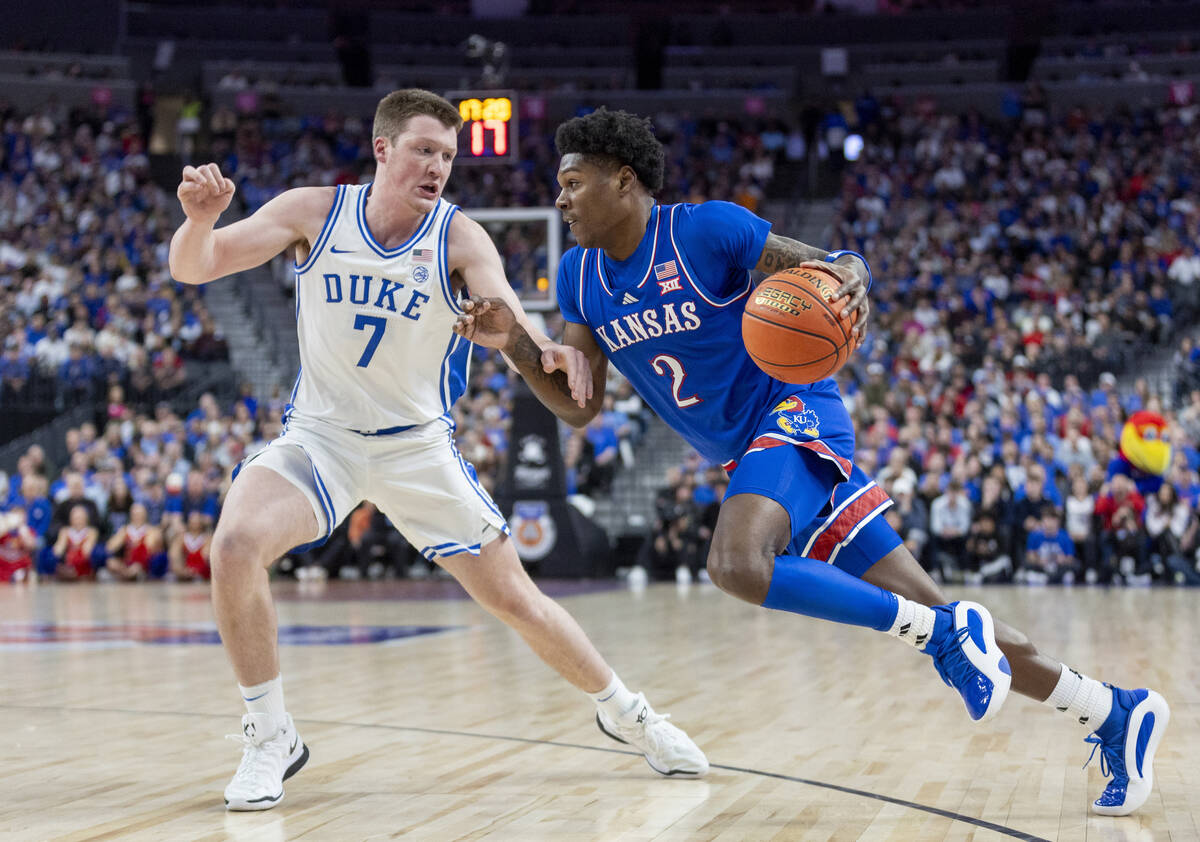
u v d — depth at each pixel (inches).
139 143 781.3
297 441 111.7
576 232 110.3
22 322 609.3
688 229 108.7
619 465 539.5
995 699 97.1
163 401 569.6
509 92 389.4
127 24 895.1
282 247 110.0
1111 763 100.4
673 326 110.6
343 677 194.2
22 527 465.4
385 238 110.0
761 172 798.5
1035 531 438.0
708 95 863.7
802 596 98.3
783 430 107.0
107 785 113.7
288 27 917.2
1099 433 461.1
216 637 264.1
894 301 617.0
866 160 782.5
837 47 914.1
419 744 134.6
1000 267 652.1
